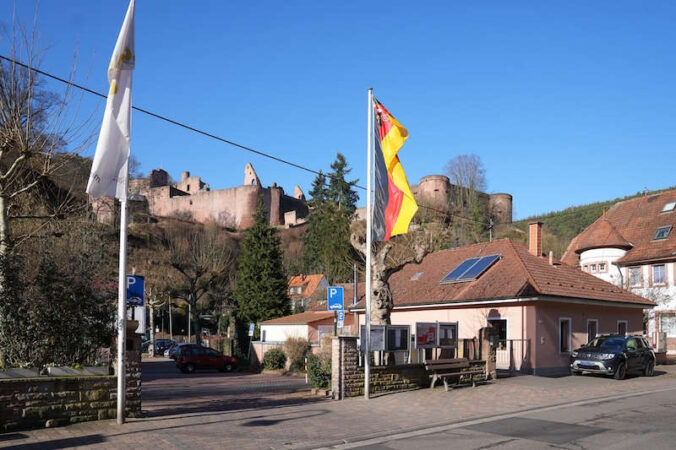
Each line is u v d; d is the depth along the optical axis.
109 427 10.44
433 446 9.72
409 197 15.76
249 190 108.56
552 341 24.22
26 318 10.88
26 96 12.28
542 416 12.77
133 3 11.12
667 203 41.69
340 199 73.50
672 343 35.84
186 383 26.36
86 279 11.80
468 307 26.30
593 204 83.25
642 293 37.44
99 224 26.27
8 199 12.62
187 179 128.75
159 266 60.84
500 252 28.73
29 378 10.17
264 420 11.79
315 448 9.60
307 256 72.81
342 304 19.94
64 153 13.62
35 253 12.53
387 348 16.16
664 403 14.77
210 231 79.12
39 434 9.74
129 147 10.91
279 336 40.25
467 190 84.69
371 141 15.71
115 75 10.88
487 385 18.34
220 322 67.00
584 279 28.23
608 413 13.16
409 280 32.00
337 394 14.97
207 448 9.23
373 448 9.59
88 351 11.70
